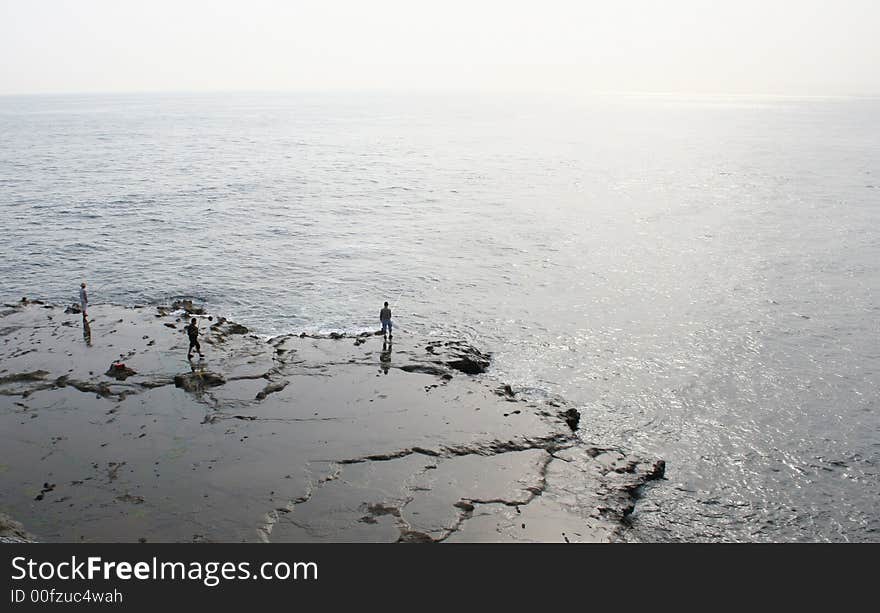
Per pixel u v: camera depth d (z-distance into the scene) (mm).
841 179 63125
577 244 40781
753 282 32625
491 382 20969
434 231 45094
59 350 22219
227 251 39750
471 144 108562
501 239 42406
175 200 56031
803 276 33375
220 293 32062
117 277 34469
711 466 17344
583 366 23516
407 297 31406
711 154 87750
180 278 34344
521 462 16031
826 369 23109
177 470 15219
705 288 31922
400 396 19391
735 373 22875
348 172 74625
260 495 14281
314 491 14492
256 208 53094
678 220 46938
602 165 78562
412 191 61594
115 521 13289
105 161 82125
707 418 19859
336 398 19172
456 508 14062
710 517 15219
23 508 13617
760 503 15828
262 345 23281
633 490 15703
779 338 25812
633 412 20203
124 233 44031
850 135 114875
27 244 40688
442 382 20500
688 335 26234
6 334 23766
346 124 163250
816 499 16031
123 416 17812
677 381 22297
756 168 72312
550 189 61656
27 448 16062
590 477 15766
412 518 13664
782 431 19156
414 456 16094
